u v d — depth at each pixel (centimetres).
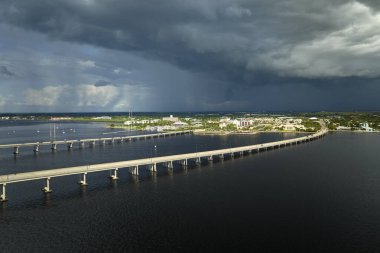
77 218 12444
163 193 15725
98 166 18075
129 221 12131
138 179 18600
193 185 17262
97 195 15350
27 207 13650
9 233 11162
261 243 10344
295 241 10475
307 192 15838
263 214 12762
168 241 10500
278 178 18938
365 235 10881
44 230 11381
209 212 13000
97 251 9925
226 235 10906
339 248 10019
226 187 16850
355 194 15500
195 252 9825
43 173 16038
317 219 12238
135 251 9919
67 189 16325
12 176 15212
